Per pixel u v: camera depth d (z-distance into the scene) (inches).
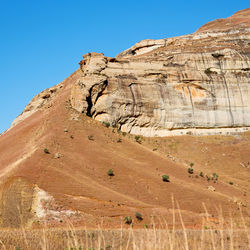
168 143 2940.5
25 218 1451.8
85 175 1841.8
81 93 2805.1
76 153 2089.1
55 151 2027.6
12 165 1975.9
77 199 1584.6
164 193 1807.3
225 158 2783.0
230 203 1806.1
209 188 2030.0
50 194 1560.0
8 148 2524.6
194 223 1530.5
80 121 2596.0
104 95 2881.4
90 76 2888.8
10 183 1609.3
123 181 1875.0
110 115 2837.1
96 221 1467.8
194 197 1804.9
